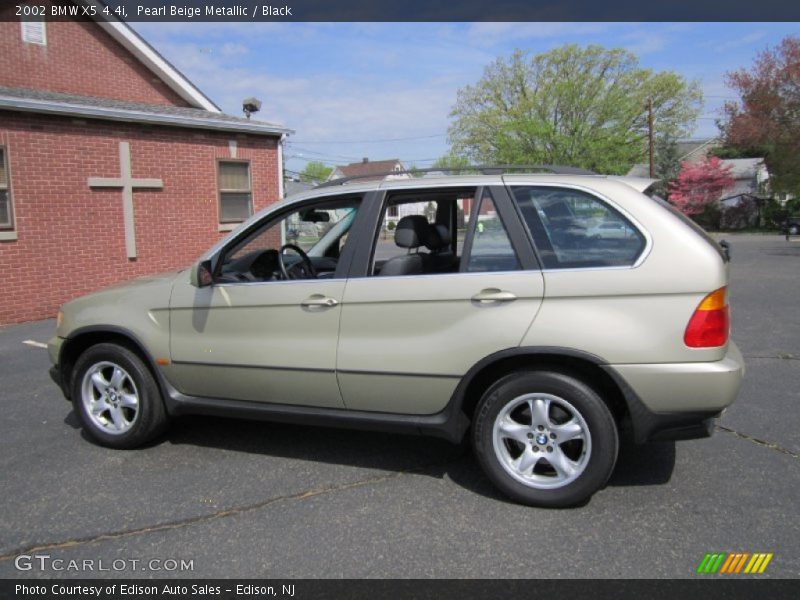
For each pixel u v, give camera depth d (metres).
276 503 3.50
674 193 37.44
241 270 4.20
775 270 14.42
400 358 3.51
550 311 3.24
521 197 3.46
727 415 4.75
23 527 3.28
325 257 4.64
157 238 11.64
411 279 3.51
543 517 3.28
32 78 13.05
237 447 4.36
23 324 9.75
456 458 4.10
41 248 10.05
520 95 45.88
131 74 15.03
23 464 4.10
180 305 4.07
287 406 3.91
